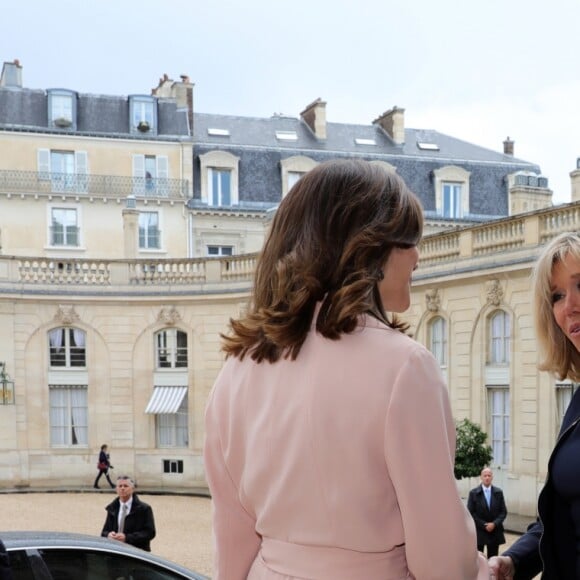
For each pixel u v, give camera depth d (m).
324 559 1.77
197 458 27.88
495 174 43.50
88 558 4.51
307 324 1.83
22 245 35.75
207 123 43.22
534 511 19.52
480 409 21.45
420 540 1.66
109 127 38.22
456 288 22.23
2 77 38.91
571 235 2.68
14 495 25.31
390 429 1.67
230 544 2.07
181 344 28.64
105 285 28.33
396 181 1.94
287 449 1.80
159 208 37.81
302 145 42.84
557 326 2.73
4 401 27.08
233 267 28.11
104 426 28.06
